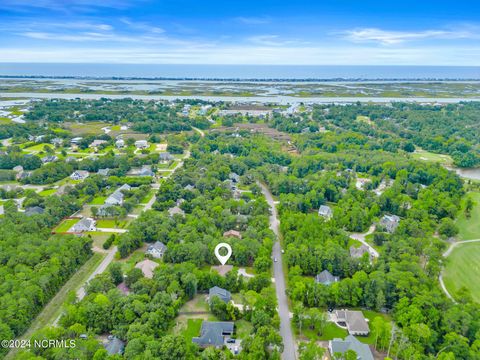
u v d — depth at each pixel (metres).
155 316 88.75
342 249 120.50
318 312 92.19
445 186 187.00
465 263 127.94
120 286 107.12
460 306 94.38
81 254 120.81
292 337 91.31
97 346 80.50
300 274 114.00
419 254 126.69
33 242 118.81
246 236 131.00
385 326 86.44
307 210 165.25
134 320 89.31
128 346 78.94
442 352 82.69
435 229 147.88
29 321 92.44
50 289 102.56
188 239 125.81
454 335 85.31
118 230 145.12
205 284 107.19
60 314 96.69
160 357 76.88
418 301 94.69
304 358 79.06
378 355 86.31
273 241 130.88
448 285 114.75
